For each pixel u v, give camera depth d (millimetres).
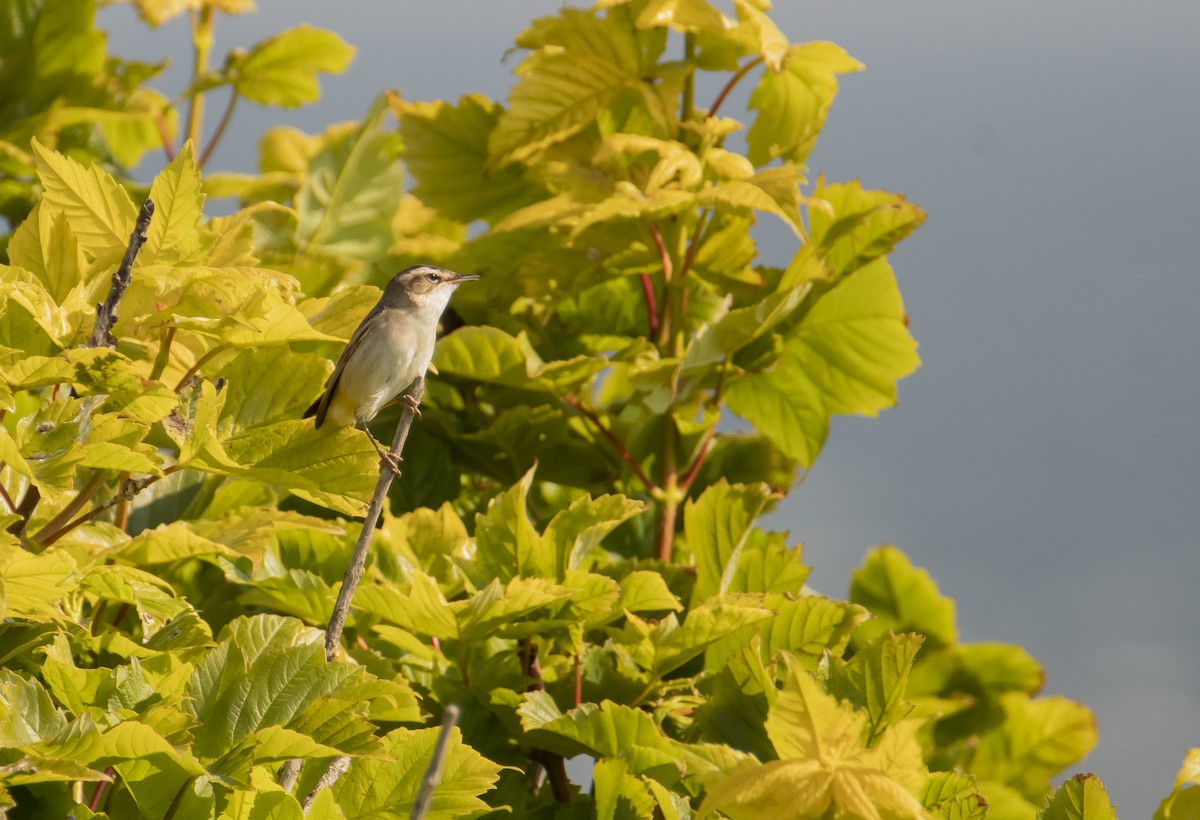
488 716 8461
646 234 10711
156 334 6723
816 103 11094
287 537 9016
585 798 8133
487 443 11047
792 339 11188
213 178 13625
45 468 5738
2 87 13125
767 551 9648
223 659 6164
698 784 7652
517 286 11484
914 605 13578
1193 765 7504
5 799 4984
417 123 12102
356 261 12516
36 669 6367
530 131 10695
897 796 5414
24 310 6762
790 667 5586
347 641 8984
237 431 6648
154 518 8578
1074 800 7211
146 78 13828
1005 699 13383
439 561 9062
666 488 10758
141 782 5703
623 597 8383
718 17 10133
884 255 10836
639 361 9930
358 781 6164
